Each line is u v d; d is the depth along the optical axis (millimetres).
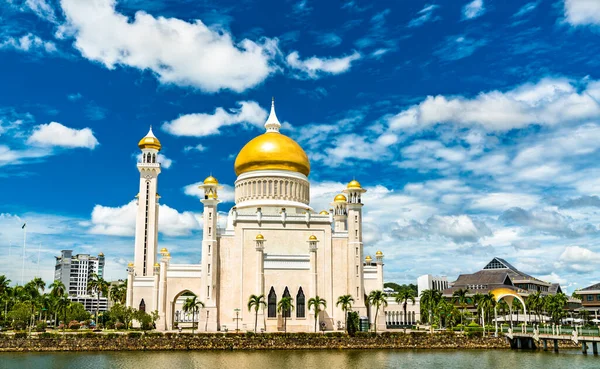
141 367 91500
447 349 124062
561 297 172125
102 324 171625
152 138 189375
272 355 109750
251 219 152375
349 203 152500
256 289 145375
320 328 142750
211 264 144000
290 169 162750
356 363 97625
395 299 173750
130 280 164500
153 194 186500
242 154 166250
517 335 126250
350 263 149750
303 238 153500
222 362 98062
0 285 173375
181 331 144375
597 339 108562
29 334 123375
